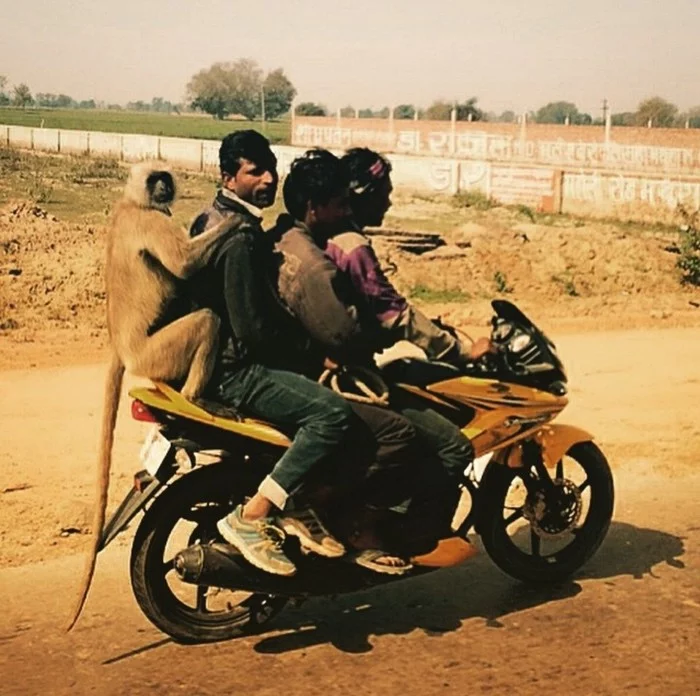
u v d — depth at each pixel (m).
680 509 7.08
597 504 5.92
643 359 11.41
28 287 13.12
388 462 4.96
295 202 5.02
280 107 143.62
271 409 4.83
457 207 29.55
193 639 5.09
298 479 4.80
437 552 5.15
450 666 4.93
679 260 17.08
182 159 44.16
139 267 4.82
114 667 4.87
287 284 4.83
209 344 4.81
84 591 4.96
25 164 40.38
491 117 81.69
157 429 4.85
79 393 9.41
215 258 4.83
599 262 16.83
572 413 9.23
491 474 5.61
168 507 4.93
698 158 35.44
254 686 4.73
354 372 5.00
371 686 4.73
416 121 49.06
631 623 5.39
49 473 7.27
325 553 4.95
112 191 30.48
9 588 5.66
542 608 5.57
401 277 15.25
